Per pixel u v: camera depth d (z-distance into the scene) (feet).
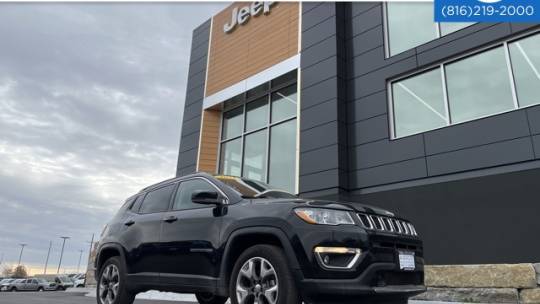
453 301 21.67
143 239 16.98
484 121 27.43
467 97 29.53
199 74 51.78
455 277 21.86
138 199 19.43
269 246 12.48
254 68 44.21
